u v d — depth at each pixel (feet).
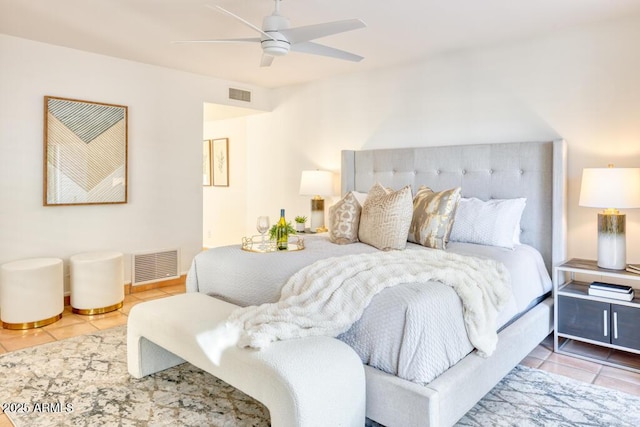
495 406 7.36
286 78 16.44
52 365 8.95
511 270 8.95
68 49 12.75
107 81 13.61
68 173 12.91
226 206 21.88
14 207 12.03
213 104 16.55
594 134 10.55
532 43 11.44
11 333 10.81
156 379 8.37
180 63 14.35
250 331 6.30
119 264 12.96
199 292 9.70
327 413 5.55
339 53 9.29
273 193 18.90
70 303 13.04
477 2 9.26
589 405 7.39
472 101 12.59
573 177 10.90
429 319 6.21
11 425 6.73
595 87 10.50
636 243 10.11
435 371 6.07
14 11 9.92
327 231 15.39
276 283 8.15
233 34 11.36
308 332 6.40
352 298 6.81
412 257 8.44
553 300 10.32
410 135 14.01
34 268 11.13
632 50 9.98
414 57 13.37
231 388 8.03
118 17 10.24
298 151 17.62
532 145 11.15
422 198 10.89
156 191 15.06
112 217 14.05
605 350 9.82
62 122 12.72
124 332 10.93
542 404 7.43
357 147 15.51
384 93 14.66
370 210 10.60
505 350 7.58
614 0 9.11
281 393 5.44
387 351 6.28
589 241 10.71
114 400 7.54
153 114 14.79
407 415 5.82
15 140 11.95
